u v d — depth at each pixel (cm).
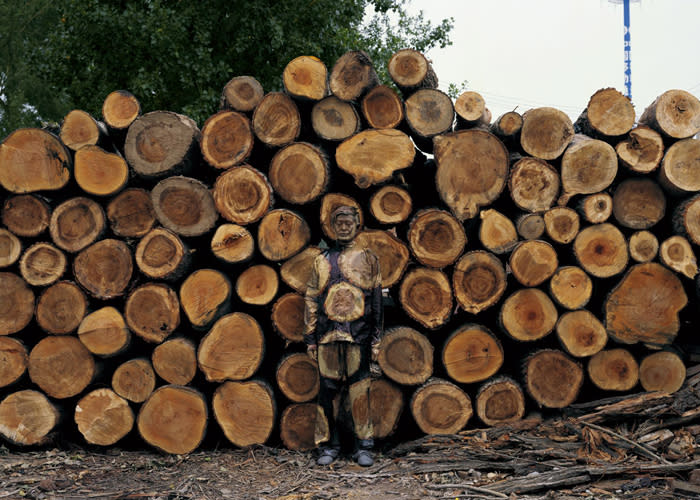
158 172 355
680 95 354
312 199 347
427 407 347
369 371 330
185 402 348
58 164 355
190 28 865
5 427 352
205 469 321
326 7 918
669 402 333
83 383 356
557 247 369
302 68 347
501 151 347
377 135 346
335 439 333
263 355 351
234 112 355
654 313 355
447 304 346
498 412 352
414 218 344
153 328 350
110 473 315
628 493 268
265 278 351
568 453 308
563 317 352
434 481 296
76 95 880
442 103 353
